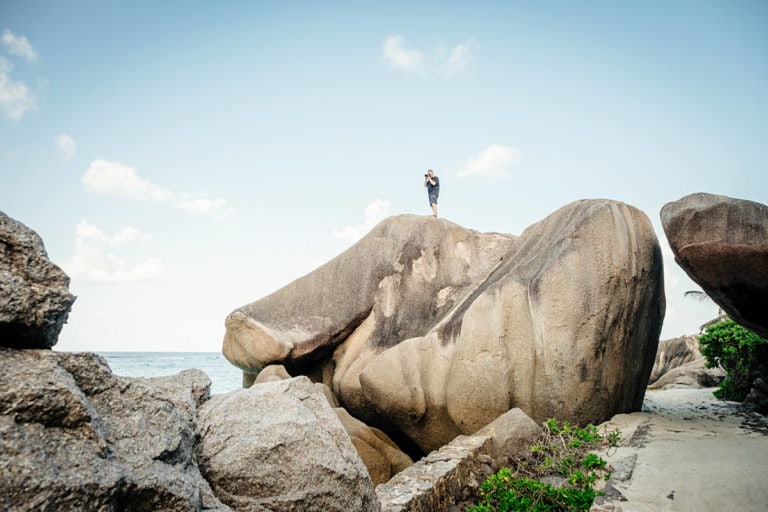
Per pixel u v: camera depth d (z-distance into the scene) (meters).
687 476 5.51
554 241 8.38
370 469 7.77
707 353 12.01
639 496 5.31
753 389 10.16
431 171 13.59
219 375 45.28
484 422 7.73
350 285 10.63
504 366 7.70
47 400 2.49
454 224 11.36
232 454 3.50
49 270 2.88
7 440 2.28
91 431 2.62
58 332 2.97
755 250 5.86
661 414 8.50
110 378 3.03
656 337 8.91
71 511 2.30
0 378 2.45
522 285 8.02
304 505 3.45
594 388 7.48
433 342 8.34
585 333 7.51
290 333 10.26
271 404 3.84
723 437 6.75
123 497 2.63
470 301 8.88
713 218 6.21
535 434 6.94
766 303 6.36
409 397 8.14
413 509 4.67
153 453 2.91
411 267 10.73
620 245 7.84
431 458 6.01
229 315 10.53
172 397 3.62
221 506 3.15
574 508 5.16
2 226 2.79
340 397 9.65
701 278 6.51
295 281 11.02
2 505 2.14
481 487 5.83
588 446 6.70
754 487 5.09
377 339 10.09
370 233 11.29
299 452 3.61
